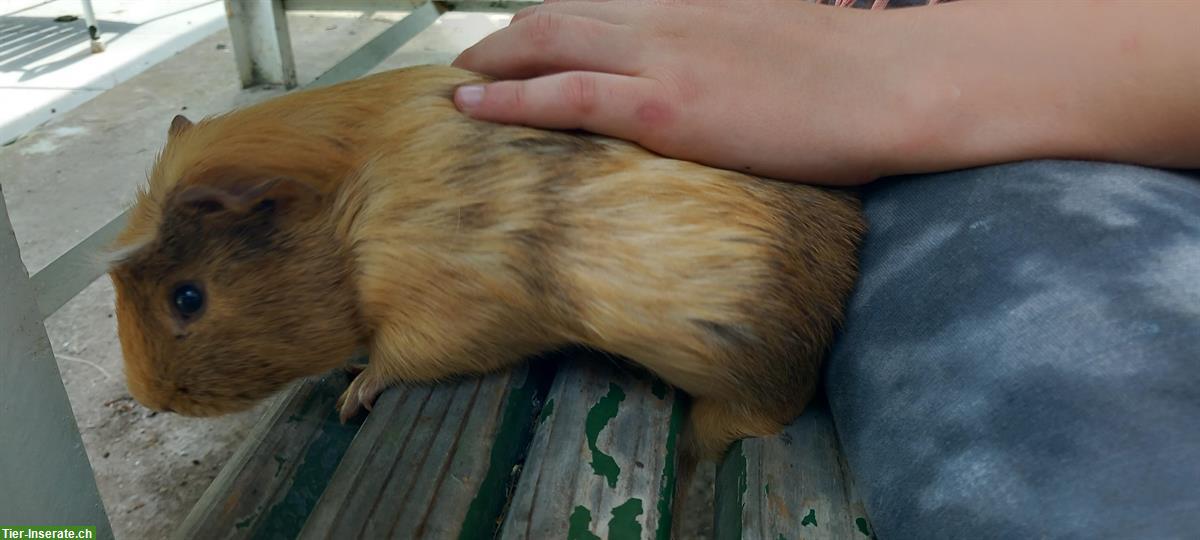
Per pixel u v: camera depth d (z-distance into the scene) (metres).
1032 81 0.27
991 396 0.23
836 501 0.29
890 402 0.26
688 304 0.28
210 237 0.29
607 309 0.28
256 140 0.30
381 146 0.30
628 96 0.29
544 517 0.26
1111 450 0.21
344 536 0.25
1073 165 0.27
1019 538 0.21
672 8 0.31
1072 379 0.22
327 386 0.35
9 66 0.96
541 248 0.29
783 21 0.30
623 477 0.27
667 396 0.31
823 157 0.29
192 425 0.53
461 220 0.29
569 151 0.29
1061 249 0.25
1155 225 0.25
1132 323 0.22
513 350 0.31
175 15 1.17
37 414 0.21
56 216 0.69
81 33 1.08
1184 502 0.19
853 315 0.29
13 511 0.21
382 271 0.30
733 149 0.29
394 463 0.28
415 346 0.30
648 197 0.29
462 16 1.24
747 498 0.29
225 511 0.29
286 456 0.31
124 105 0.90
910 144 0.28
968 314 0.25
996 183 0.27
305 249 0.30
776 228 0.29
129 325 0.30
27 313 0.20
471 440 0.29
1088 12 0.27
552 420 0.29
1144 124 0.26
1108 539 0.20
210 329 0.30
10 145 0.80
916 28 0.29
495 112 0.29
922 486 0.24
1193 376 0.21
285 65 0.95
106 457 0.51
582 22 0.30
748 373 0.29
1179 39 0.26
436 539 0.25
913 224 0.29
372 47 0.79
